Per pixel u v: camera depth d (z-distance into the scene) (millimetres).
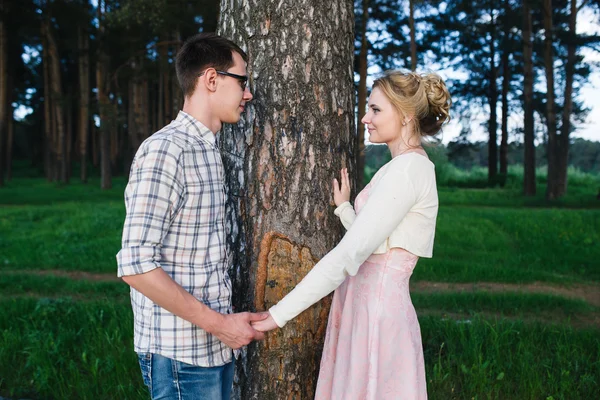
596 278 7383
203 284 1705
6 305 5266
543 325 4750
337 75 2252
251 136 2201
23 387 3445
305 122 2186
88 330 4418
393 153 2053
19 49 33406
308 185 2201
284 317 1776
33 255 8703
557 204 18750
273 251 2184
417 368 1949
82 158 28875
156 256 1572
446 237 10391
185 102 1826
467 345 3945
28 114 40406
